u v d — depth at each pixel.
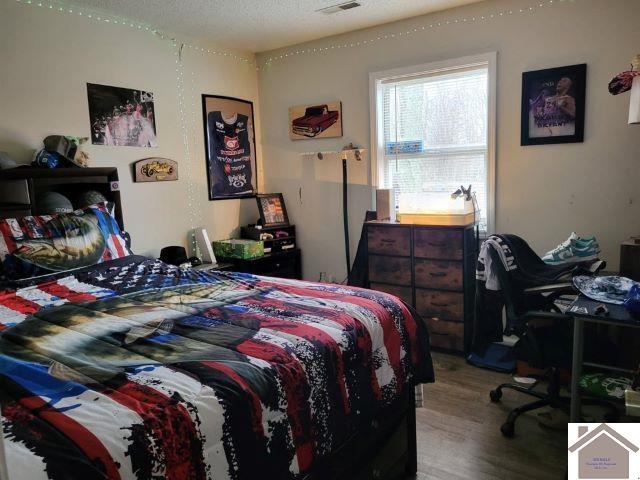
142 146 3.55
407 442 2.02
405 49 3.64
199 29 3.68
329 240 4.29
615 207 3.00
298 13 3.40
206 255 3.80
